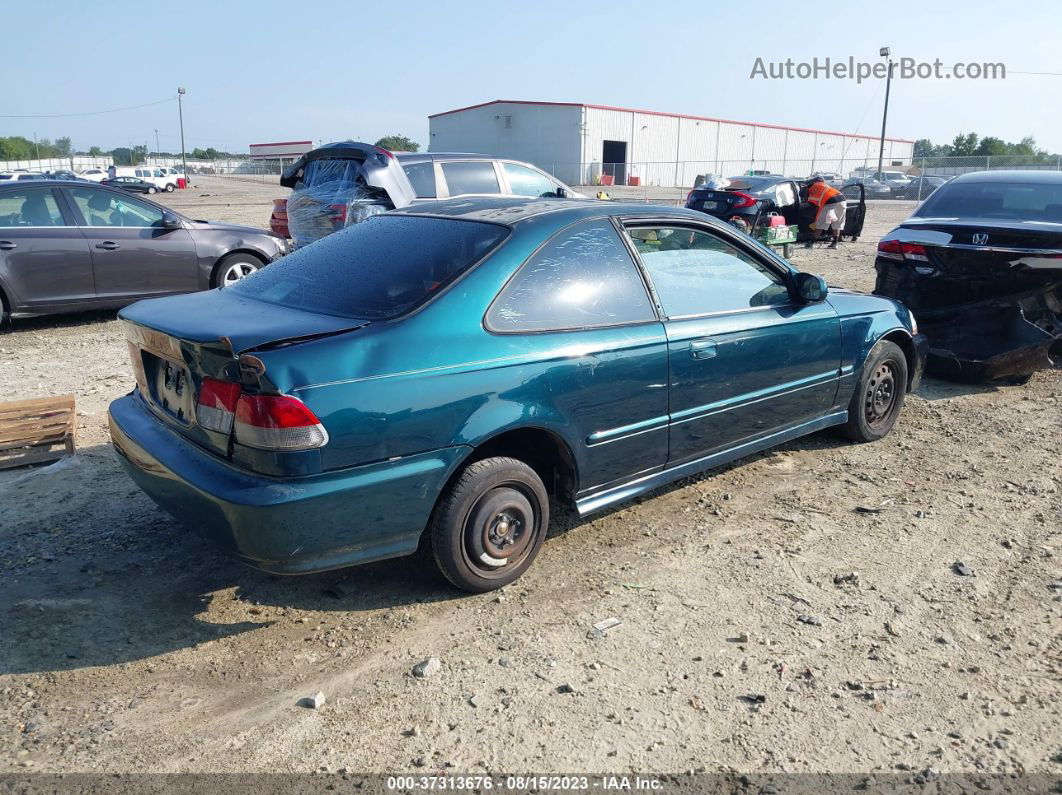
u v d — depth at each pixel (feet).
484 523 11.22
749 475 16.05
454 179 30.48
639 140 191.93
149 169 167.63
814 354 15.37
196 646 10.37
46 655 10.11
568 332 11.71
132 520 13.66
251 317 10.75
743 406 14.20
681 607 11.35
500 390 10.87
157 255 29.71
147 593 11.53
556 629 10.80
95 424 18.24
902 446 17.69
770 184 53.52
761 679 9.82
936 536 13.51
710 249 14.05
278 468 9.43
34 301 27.73
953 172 137.59
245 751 8.59
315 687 9.63
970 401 21.02
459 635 10.66
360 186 28.32
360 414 9.75
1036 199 23.27
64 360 24.27
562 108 182.91
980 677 9.89
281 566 9.81
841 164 164.55
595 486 12.51
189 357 10.12
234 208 92.68
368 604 11.37
